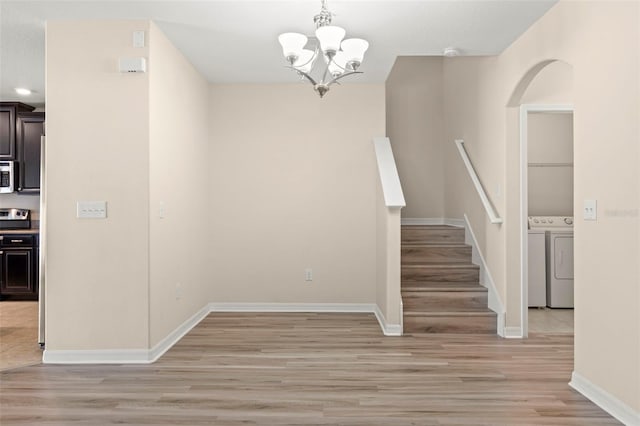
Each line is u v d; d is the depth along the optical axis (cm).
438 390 311
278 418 269
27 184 639
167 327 410
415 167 675
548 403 290
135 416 271
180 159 446
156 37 380
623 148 262
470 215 557
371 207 557
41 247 404
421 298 482
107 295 368
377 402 291
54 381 328
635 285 253
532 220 608
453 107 629
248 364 363
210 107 555
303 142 557
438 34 391
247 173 557
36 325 495
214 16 361
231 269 559
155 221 380
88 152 367
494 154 471
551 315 543
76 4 339
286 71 506
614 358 271
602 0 281
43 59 458
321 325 489
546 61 356
